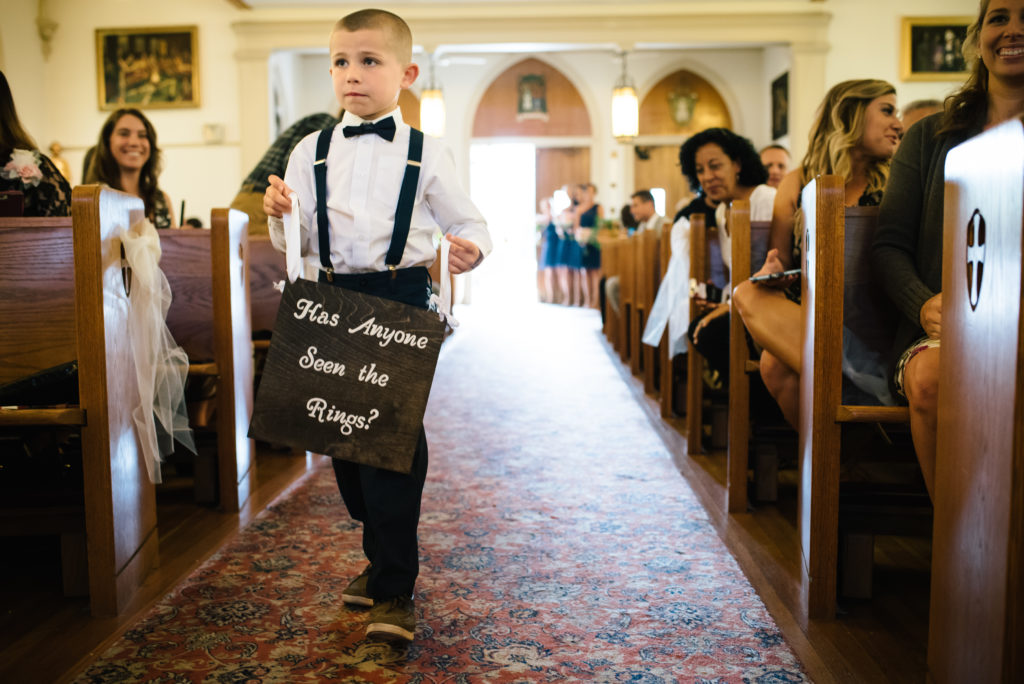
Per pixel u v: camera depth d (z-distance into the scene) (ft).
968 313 4.36
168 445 8.11
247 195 14.76
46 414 6.24
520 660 5.72
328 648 5.91
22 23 33.65
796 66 34.76
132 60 35.14
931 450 5.54
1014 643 3.78
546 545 8.13
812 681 5.40
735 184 12.64
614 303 24.99
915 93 34.91
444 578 7.27
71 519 6.81
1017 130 3.72
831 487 6.38
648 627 6.26
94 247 6.20
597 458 11.78
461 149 44.65
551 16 34.65
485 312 39.81
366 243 5.96
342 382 5.53
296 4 34.09
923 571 7.52
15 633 6.19
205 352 9.56
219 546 8.11
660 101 44.19
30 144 8.37
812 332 6.49
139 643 5.99
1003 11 6.10
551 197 45.88
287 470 11.31
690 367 11.97
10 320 6.97
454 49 36.96
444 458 11.82
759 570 7.45
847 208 7.29
